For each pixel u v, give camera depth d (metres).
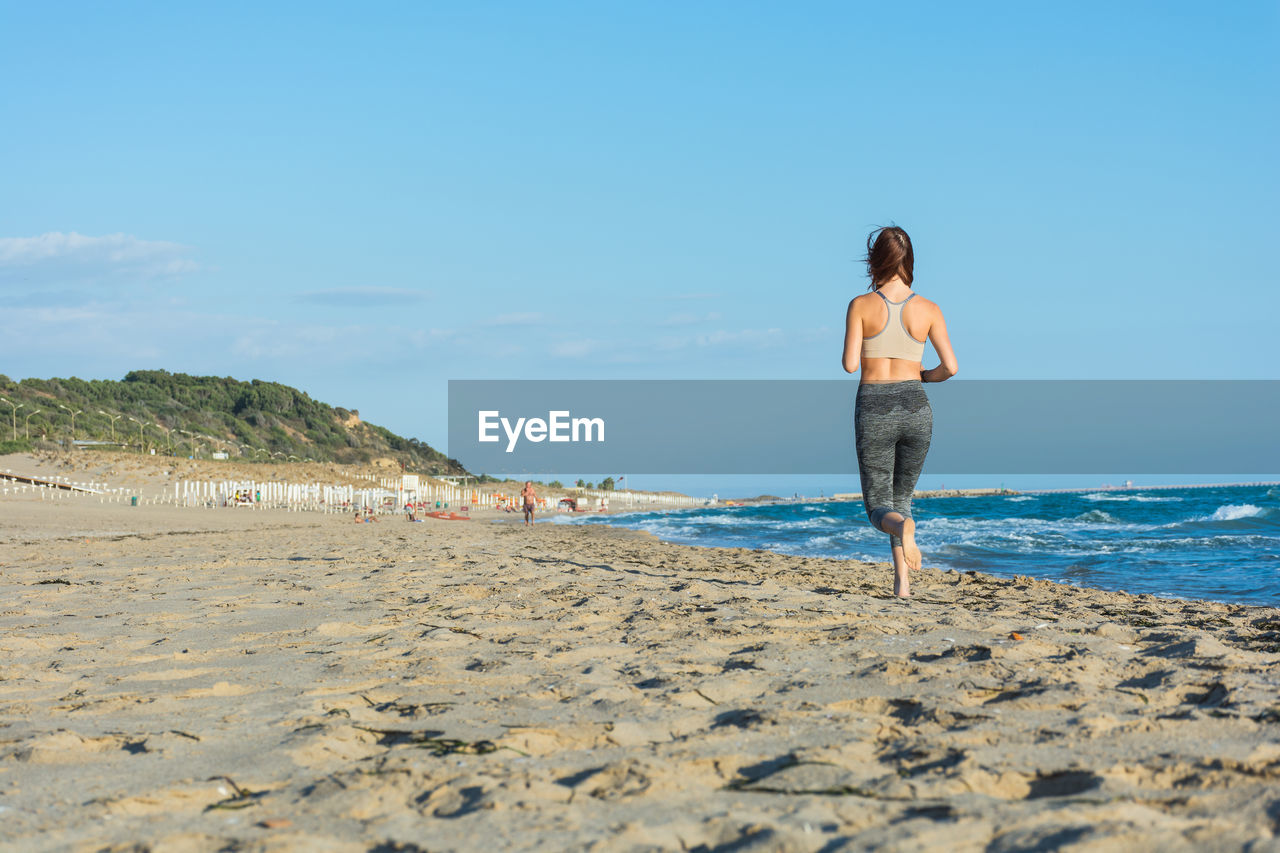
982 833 1.72
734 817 1.88
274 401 120.19
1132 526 21.23
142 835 1.90
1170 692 2.96
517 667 3.71
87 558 10.51
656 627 4.73
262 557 10.24
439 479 81.75
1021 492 118.31
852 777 2.13
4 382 87.12
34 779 2.31
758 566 10.03
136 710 3.08
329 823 1.94
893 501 6.07
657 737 2.62
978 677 3.22
